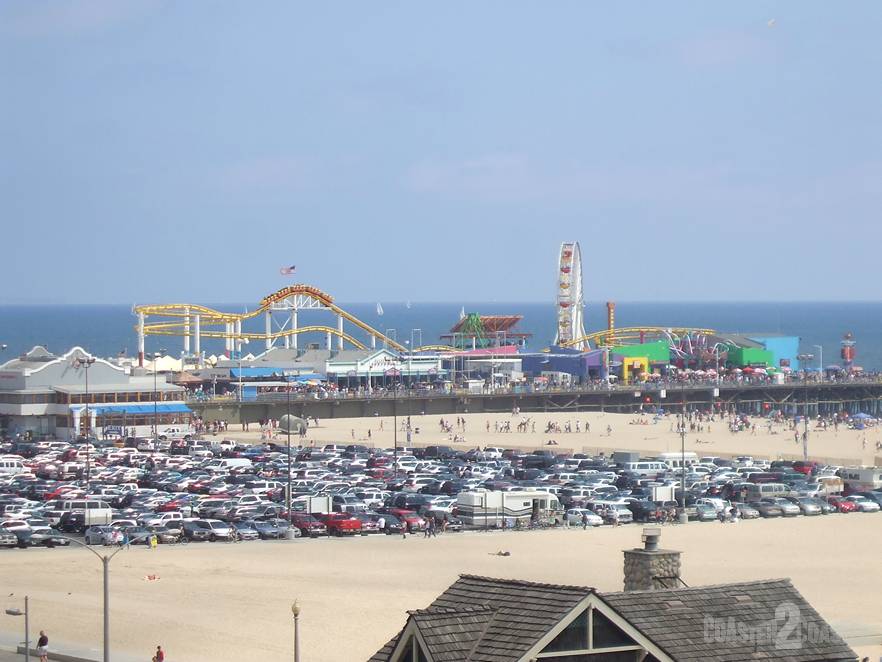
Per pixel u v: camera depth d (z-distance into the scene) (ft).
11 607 456.04
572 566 526.98
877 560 544.21
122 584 498.69
